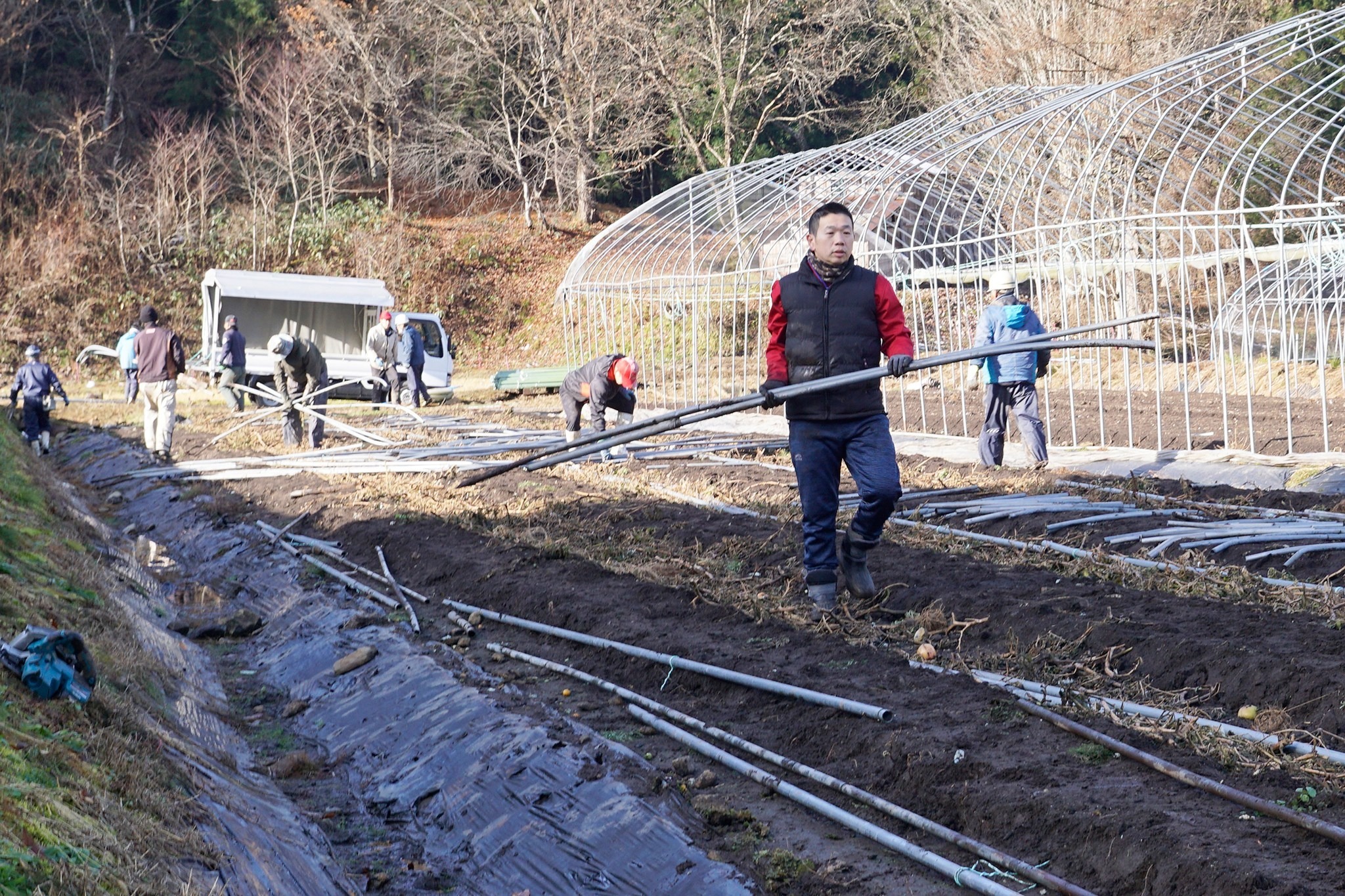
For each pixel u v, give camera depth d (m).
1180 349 22.56
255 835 4.19
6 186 34.34
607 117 43.00
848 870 3.75
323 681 6.59
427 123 41.81
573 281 25.16
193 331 34.06
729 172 21.67
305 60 38.84
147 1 41.72
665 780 4.43
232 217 36.81
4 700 4.11
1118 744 4.23
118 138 38.12
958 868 3.59
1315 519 8.42
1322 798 3.75
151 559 9.99
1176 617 5.80
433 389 26.09
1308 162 19.30
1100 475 11.05
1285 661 4.79
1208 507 9.01
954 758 4.25
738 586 7.09
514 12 40.19
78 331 32.59
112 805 3.62
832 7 40.62
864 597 6.54
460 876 4.35
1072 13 27.47
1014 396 12.00
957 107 19.50
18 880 2.81
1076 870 3.58
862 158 20.22
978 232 18.72
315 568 8.77
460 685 5.79
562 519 9.77
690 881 3.79
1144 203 21.16
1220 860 3.28
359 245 37.50
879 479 6.12
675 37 41.38
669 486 11.20
